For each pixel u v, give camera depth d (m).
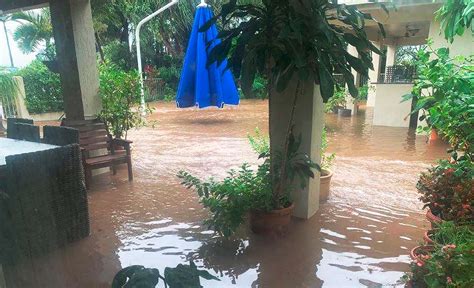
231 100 8.45
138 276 1.44
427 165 5.00
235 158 5.59
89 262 2.56
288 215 3.03
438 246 1.96
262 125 8.83
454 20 3.08
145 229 3.15
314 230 3.07
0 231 1.76
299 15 2.43
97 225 3.22
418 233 2.97
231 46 2.69
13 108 7.67
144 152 6.12
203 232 3.07
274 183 3.02
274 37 2.54
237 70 2.71
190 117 10.41
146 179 4.62
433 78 2.57
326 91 2.42
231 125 8.92
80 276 2.37
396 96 8.04
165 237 2.99
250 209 2.95
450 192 2.44
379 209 3.50
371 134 7.31
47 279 2.01
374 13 5.20
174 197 3.95
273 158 3.09
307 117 3.14
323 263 2.54
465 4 2.91
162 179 4.61
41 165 2.30
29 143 3.21
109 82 5.26
